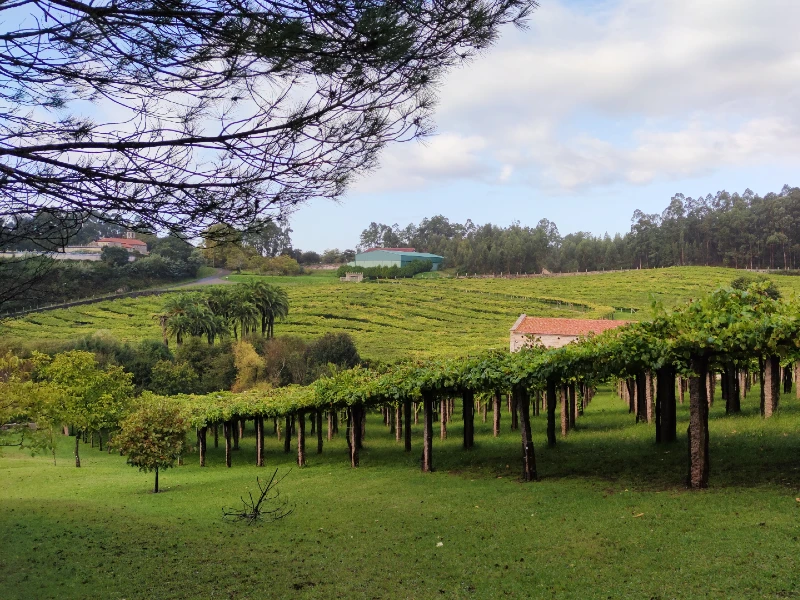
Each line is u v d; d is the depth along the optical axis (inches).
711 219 5620.1
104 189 269.9
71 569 445.4
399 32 253.1
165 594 384.2
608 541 409.1
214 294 2930.6
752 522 404.5
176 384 2081.7
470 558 410.9
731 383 863.1
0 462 1350.9
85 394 1279.5
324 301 4212.6
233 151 279.0
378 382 880.3
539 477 665.6
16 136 264.1
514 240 6471.5
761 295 571.8
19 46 248.1
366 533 506.9
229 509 685.3
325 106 278.7
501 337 3053.6
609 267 6141.7
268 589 382.3
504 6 263.4
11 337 2290.8
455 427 1312.7
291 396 1115.3
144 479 1063.6
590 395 1502.2
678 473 580.1
